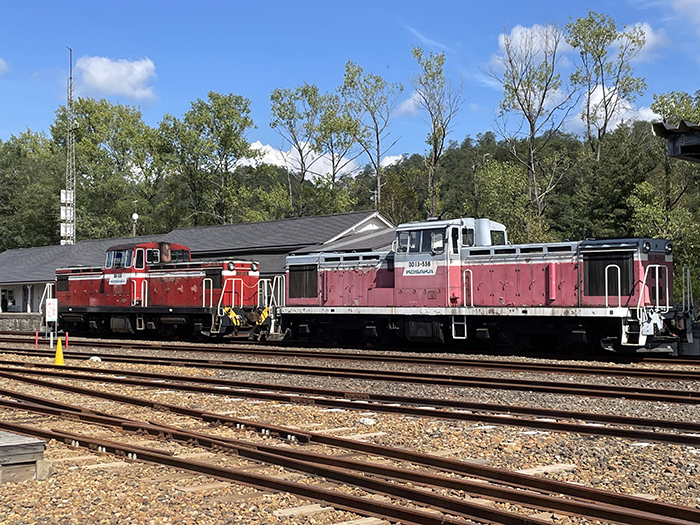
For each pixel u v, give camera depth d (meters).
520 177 42.03
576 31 49.19
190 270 26.67
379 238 33.53
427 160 52.75
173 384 13.98
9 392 13.02
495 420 9.65
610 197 47.38
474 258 20.64
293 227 39.62
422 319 21.61
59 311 31.56
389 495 6.36
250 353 21.08
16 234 73.50
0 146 84.00
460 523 5.32
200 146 60.88
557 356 19.19
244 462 7.77
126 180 70.50
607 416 9.67
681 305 19.36
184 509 6.09
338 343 24.36
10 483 6.95
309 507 6.04
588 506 5.67
